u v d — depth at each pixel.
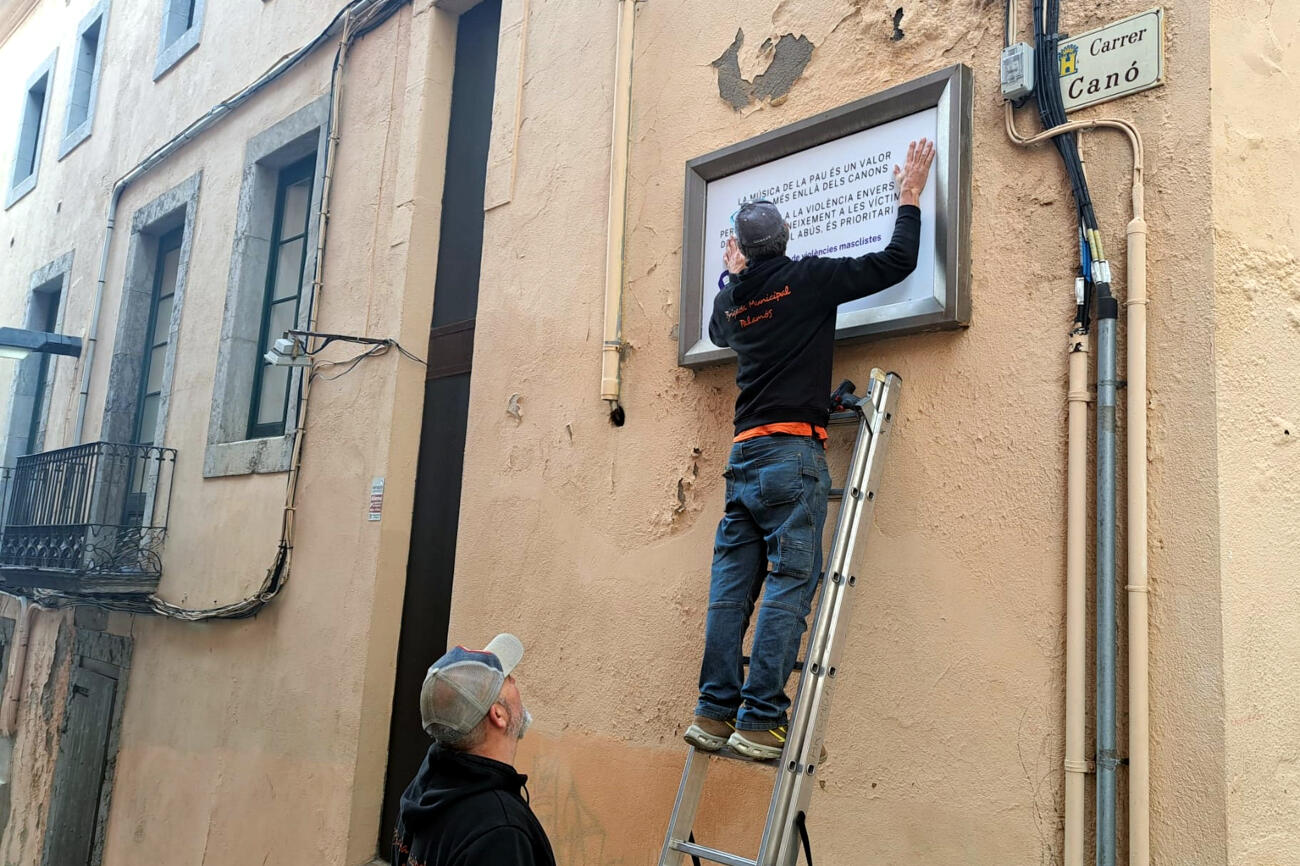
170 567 7.85
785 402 2.99
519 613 4.70
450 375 5.78
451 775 2.44
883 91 3.39
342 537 6.05
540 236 5.00
